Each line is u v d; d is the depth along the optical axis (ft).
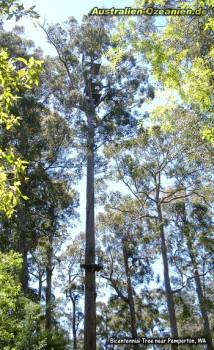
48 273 98.78
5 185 14.01
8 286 28.27
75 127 75.31
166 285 83.10
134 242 100.01
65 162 75.92
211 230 98.22
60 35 81.51
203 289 112.78
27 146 71.61
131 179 90.89
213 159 57.93
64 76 82.28
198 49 26.91
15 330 32.09
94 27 81.76
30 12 14.33
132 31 26.68
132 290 110.83
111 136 78.69
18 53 76.69
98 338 131.64
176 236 101.14
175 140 67.36
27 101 70.90
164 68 24.12
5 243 73.72
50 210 76.54
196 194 90.63
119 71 78.74
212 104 22.47
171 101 25.02
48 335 48.93
